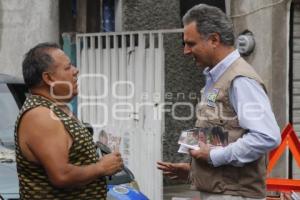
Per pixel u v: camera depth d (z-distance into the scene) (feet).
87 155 12.30
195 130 13.25
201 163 13.15
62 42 32.17
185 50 13.29
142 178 28.99
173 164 14.51
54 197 12.12
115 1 35.63
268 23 27.61
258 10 27.73
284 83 27.78
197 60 13.17
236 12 28.50
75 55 31.40
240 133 12.84
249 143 12.48
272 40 27.61
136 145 29.17
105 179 12.72
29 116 12.00
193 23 12.98
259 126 12.46
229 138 12.86
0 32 33.58
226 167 12.97
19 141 12.13
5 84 21.08
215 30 12.86
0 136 19.44
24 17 32.96
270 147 12.52
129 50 29.27
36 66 12.40
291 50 27.96
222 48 12.96
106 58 30.17
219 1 29.91
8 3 33.32
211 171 13.07
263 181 13.16
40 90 12.48
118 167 12.51
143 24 36.78
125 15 35.94
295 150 22.99
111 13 35.53
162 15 37.47
